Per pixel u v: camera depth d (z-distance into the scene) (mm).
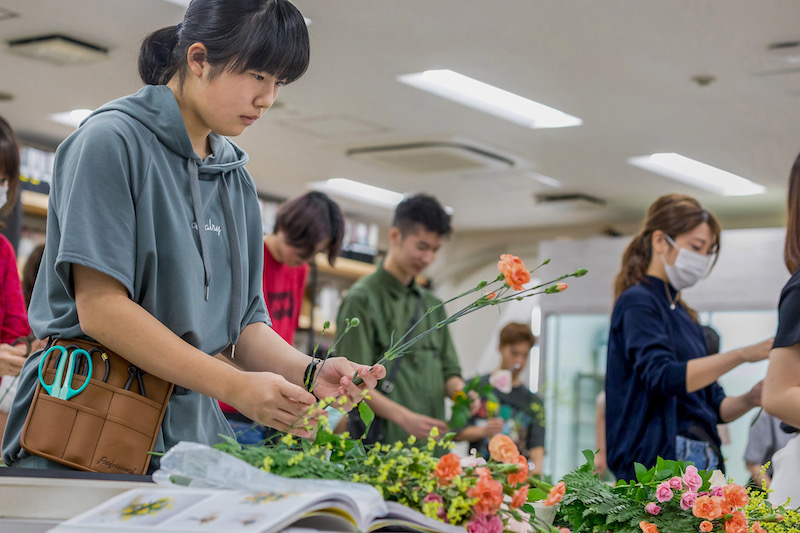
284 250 3510
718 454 2660
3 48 4941
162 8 4406
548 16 4363
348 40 4773
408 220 3520
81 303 1395
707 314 6594
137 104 1531
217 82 1480
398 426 3387
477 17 4414
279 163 7203
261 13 1451
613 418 2732
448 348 3824
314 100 5695
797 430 2404
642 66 4906
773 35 4410
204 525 893
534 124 5953
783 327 2191
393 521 1026
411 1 4277
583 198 7605
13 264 2775
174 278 1507
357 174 7379
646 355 2629
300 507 907
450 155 6645
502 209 8297
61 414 1391
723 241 6582
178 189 1545
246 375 1317
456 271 9469
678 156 6453
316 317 8070
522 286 1261
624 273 2936
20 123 6312
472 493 1063
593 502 1502
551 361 7379
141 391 1448
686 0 4129
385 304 3533
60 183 1465
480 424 4938
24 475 1104
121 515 951
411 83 5352
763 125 5668
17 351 2332
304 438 1228
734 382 6250
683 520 1465
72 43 4805
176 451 1062
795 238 2414
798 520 1577
